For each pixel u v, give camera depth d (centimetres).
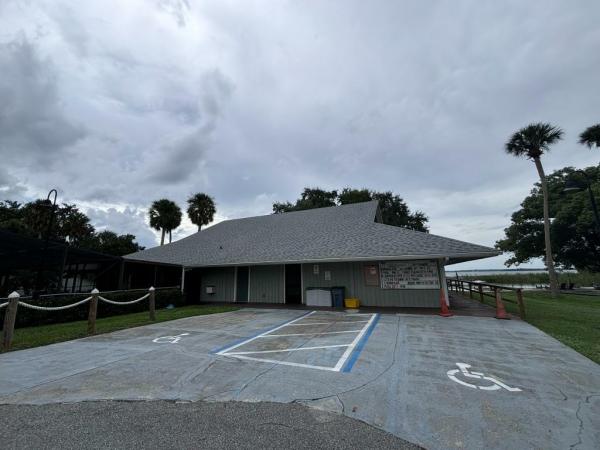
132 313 1213
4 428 292
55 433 281
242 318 1012
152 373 453
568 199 2528
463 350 566
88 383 414
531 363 486
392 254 1097
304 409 328
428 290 1173
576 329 756
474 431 278
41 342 654
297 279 1452
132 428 289
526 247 2827
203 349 595
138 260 1341
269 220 2045
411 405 335
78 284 1462
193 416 313
